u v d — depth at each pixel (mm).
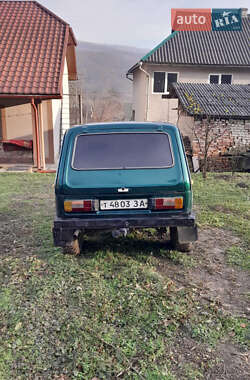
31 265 4105
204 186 8992
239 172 12062
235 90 14367
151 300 3250
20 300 3307
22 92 11594
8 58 12984
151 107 20375
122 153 3902
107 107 53312
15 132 14406
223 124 12680
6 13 15758
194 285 3596
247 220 5949
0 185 9438
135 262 4113
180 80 20172
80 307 3164
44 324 2908
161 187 3729
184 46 20719
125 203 3770
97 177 3758
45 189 8945
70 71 19375
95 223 3750
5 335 2787
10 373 2373
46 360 2498
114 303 3215
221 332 2807
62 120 16578
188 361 2477
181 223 3770
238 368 2408
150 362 2461
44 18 15453
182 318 2988
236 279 3766
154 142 3967
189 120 13422
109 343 2656
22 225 5781
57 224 3758
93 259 4211
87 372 2375
